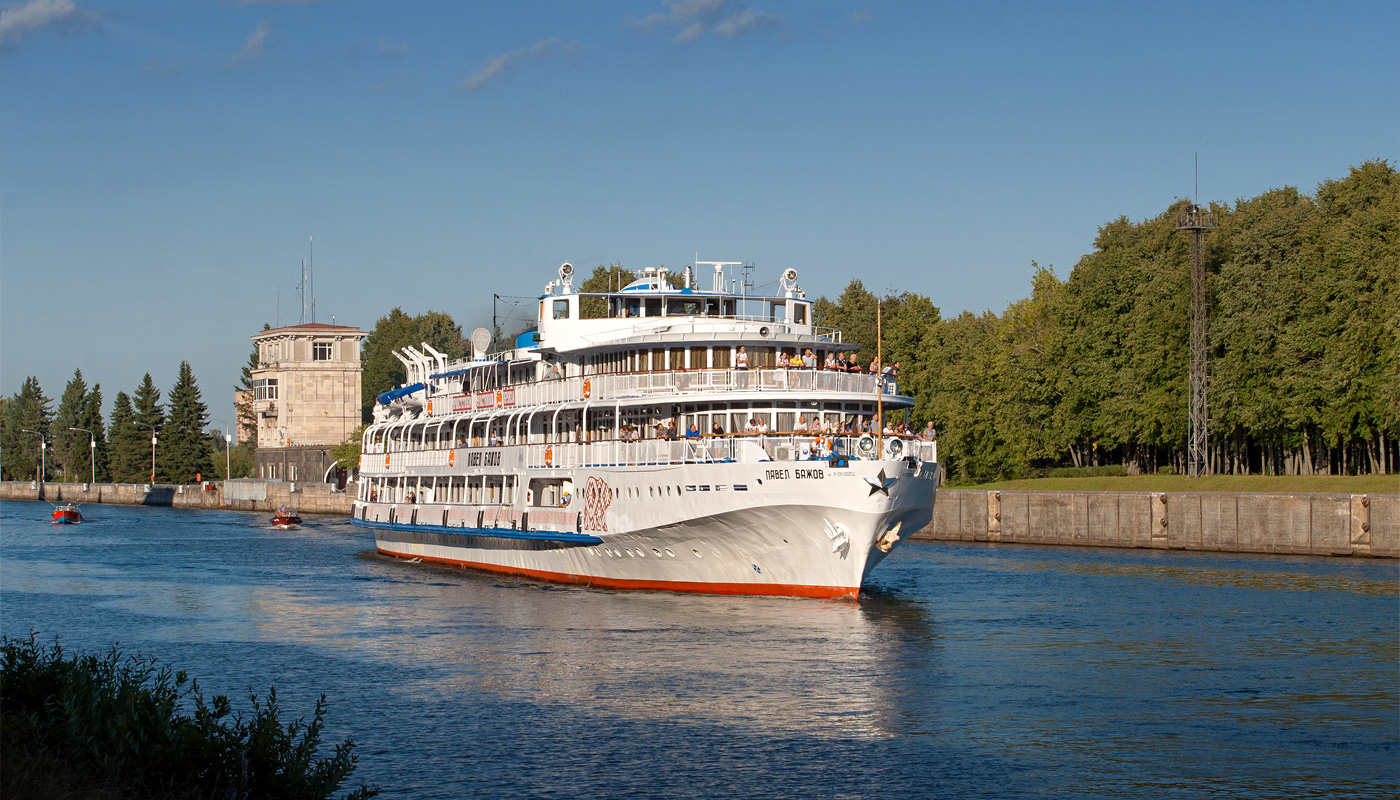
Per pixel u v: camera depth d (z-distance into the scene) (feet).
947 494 341.41
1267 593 208.54
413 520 269.44
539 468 216.74
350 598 215.92
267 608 206.49
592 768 109.19
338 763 81.66
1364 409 290.76
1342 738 117.50
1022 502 324.60
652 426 197.98
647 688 136.87
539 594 205.77
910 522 186.70
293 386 592.60
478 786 104.63
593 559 207.10
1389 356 282.77
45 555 323.37
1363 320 286.25
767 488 173.99
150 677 147.95
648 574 199.72
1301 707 128.98
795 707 128.88
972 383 407.03
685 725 122.52
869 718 124.77
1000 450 398.21
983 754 112.88
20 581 256.93
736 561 187.52
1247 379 315.58
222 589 237.04
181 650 167.32
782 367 190.29
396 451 284.41
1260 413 311.06
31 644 91.66
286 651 164.55
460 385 261.65
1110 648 159.02
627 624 172.76
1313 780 105.19
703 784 104.88
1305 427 315.78
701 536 185.68
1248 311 312.29
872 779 106.01
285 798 77.51
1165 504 296.30
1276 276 310.04
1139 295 349.61
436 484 263.49
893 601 196.24
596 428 208.33
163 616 200.54
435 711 129.08
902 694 134.21
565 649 157.89
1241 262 322.14
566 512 209.67
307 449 586.86
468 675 145.28
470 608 195.00
